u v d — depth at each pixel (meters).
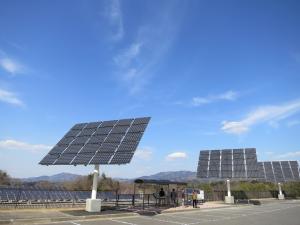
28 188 26.38
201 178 40.56
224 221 20.38
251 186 62.16
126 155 20.70
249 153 40.97
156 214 23.84
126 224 17.17
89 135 24.89
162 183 28.45
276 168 57.84
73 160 22.42
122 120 25.11
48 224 16.16
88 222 17.45
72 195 29.19
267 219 22.17
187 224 18.39
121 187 46.19
